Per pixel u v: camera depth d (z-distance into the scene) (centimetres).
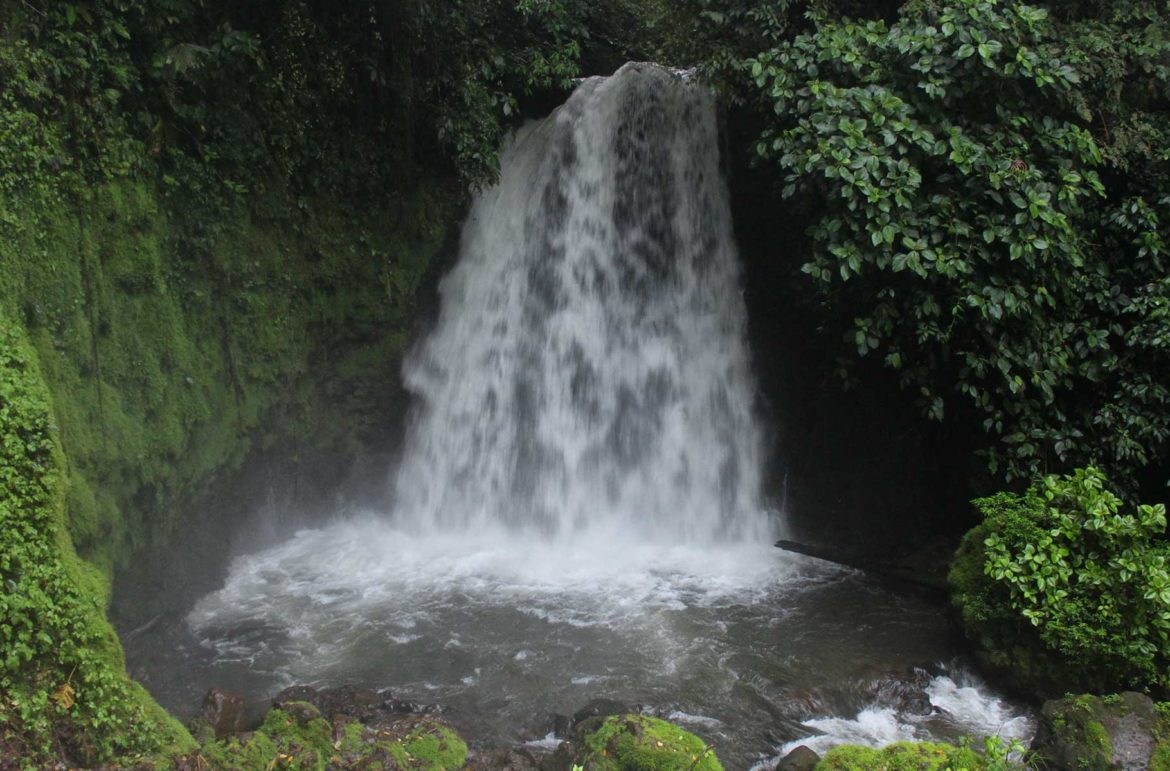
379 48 962
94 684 500
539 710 666
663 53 1188
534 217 1126
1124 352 781
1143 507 623
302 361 949
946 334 747
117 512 680
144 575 752
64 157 651
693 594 888
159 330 743
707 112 1069
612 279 1123
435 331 1102
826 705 675
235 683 706
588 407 1115
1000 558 655
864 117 753
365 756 529
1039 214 709
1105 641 620
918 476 973
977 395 762
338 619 825
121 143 697
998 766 515
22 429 522
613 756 526
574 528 1086
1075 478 666
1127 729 539
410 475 1118
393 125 1000
